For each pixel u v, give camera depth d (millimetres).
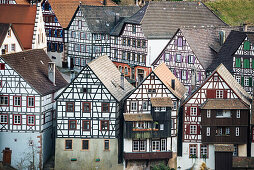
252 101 124438
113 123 120625
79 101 120625
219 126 122188
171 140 122062
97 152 121375
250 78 138500
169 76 129625
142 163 121875
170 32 159500
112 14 172125
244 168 121875
